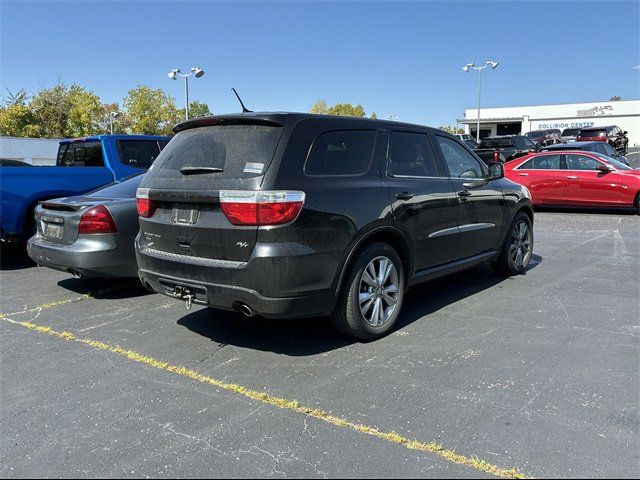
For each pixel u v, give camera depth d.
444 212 5.00
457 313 5.03
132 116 49.06
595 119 66.06
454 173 5.33
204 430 3.06
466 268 5.57
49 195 7.75
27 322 5.07
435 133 5.29
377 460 2.73
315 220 3.75
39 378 3.80
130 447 2.91
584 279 6.22
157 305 5.59
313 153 3.91
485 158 23.09
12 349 4.38
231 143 3.94
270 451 2.84
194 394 3.52
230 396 3.47
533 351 4.07
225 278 3.76
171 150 4.37
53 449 2.91
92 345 4.44
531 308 5.13
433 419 3.11
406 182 4.62
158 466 2.74
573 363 3.83
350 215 3.98
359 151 4.32
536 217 12.23
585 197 12.40
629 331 4.45
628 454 2.72
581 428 2.97
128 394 3.53
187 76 30.09
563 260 7.32
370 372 3.77
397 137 4.74
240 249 3.68
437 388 3.49
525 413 3.14
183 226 4.00
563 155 12.87
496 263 6.30
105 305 5.61
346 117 4.32
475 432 2.96
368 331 4.27
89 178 8.24
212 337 4.57
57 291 6.24
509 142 23.59
